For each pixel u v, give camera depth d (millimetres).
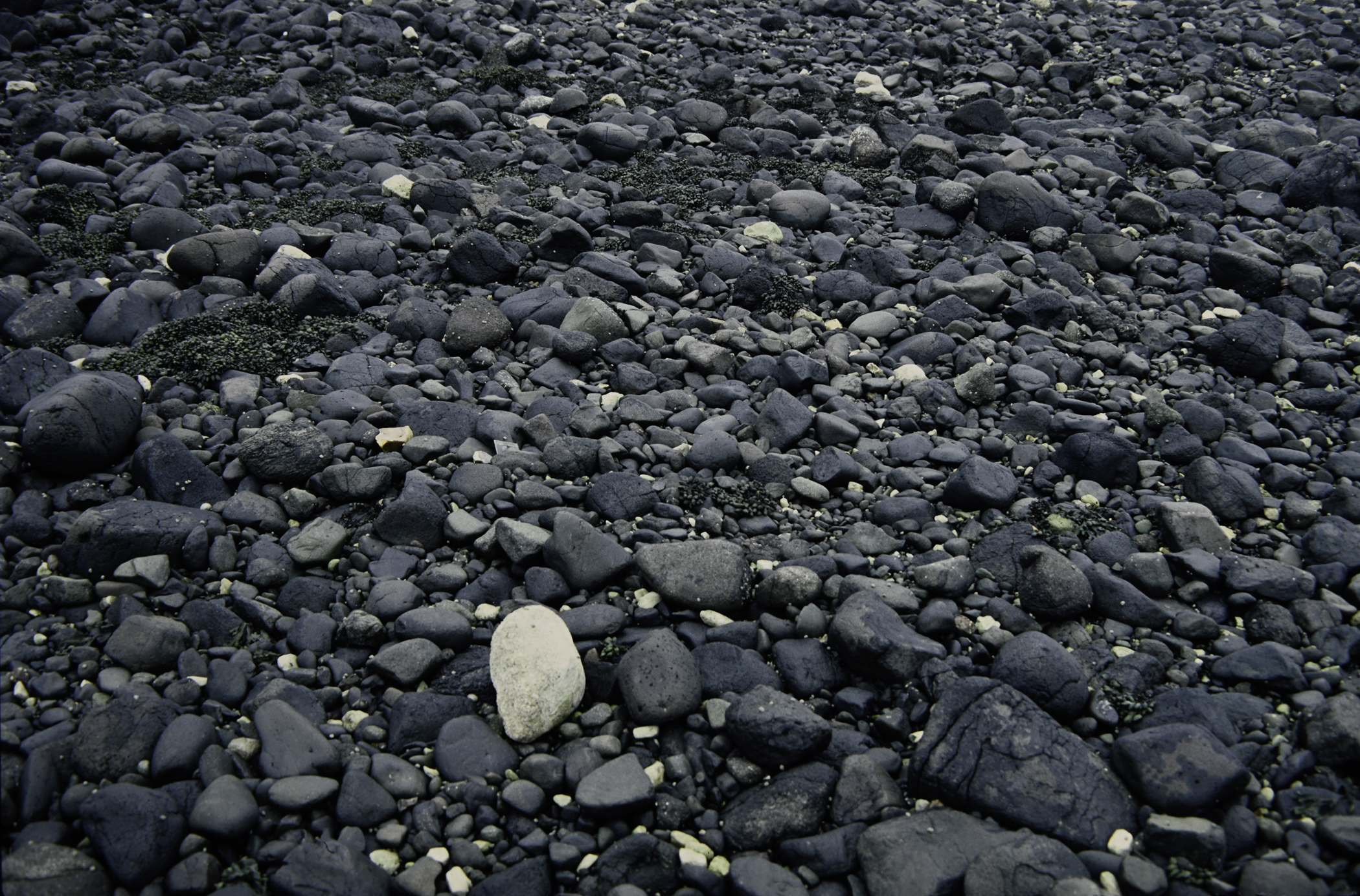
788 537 5027
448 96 10594
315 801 3639
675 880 3551
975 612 4609
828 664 4305
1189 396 6379
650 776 3844
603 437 5621
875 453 5711
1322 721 3955
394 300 6844
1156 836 3566
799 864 3607
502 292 6953
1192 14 14156
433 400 5840
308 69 10797
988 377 6137
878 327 6832
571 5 13352
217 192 8188
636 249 7672
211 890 3387
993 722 3857
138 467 4957
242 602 4414
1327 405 6375
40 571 4535
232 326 6297
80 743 3705
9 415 5367
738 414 5875
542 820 3729
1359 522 5258
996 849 3484
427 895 3428
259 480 5055
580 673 4117
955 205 8336
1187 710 4078
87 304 6348
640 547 4656
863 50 12719
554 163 9148
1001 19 13867
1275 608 4598
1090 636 4551
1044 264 7816
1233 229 8422
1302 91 11219
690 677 4102
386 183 8258
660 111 10570
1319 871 3502
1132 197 8547
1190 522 5031
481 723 4008
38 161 8445
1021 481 5609
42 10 11523
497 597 4652
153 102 9805
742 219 8328
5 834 3535
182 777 3684
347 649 4328
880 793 3746
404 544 4859
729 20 13430
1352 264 7977
